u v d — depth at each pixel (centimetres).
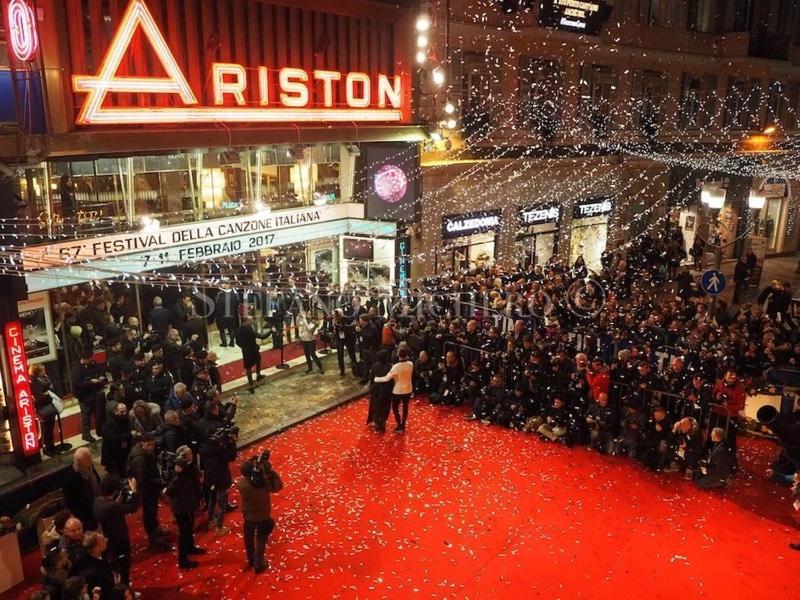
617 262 2103
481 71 1908
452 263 1952
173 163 1459
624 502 1002
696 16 2558
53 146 1040
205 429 910
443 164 1805
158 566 848
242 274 1553
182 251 1370
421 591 802
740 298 2222
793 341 1469
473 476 1068
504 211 2088
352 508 974
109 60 1116
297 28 1458
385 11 1627
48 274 1139
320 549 880
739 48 2575
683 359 1182
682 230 2741
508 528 930
